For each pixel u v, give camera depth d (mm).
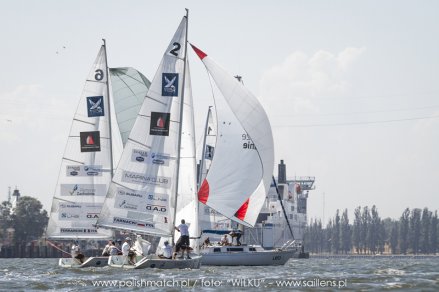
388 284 175500
